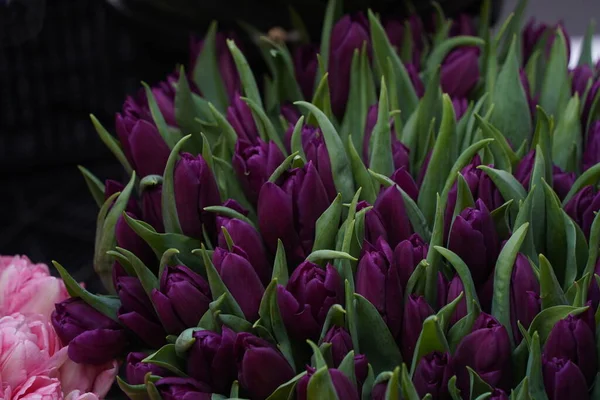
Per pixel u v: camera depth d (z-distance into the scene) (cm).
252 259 103
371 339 99
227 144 111
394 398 93
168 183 105
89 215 245
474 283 102
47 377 104
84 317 105
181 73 114
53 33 248
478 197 104
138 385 100
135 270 103
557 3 243
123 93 253
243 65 113
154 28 139
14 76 249
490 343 95
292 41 133
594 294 100
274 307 99
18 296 109
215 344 99
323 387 92
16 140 251
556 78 118
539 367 95
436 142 105
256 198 108
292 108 119
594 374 97
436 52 122
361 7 130
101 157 261
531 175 105
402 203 102
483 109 117
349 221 99
